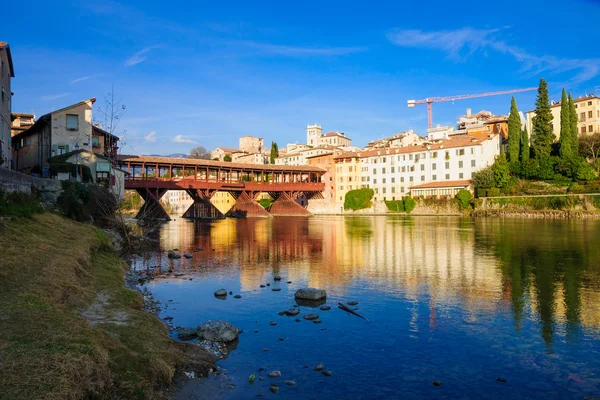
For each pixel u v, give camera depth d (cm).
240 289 2309
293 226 7425
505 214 9188
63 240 2312
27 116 8719
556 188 9269
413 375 1184
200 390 1073
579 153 9888
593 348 1372
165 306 1950
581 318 1692
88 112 6012
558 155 10094
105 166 5284
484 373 1195
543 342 1430
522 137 11006
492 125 12938
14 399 724
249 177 14312
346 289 2273
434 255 3500
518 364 1255
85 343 1002
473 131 13350
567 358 1294
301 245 4416
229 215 11912
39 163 6281
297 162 17400
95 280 1945
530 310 1814
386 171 12762
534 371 1205
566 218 8275
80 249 2245
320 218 10750
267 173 13312
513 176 10125
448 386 1115
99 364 950
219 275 2725
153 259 3434
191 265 3131
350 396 1059
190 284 2442
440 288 2266
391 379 1157
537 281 2397
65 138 5847
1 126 3441
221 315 1797
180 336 1481
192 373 1163
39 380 793
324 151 16375
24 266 1566
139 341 1220
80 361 900
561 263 2981
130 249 3797
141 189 9850
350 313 1808
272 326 1636
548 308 1842
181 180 10156
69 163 4872
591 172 8844
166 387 1060
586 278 2456
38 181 3259
